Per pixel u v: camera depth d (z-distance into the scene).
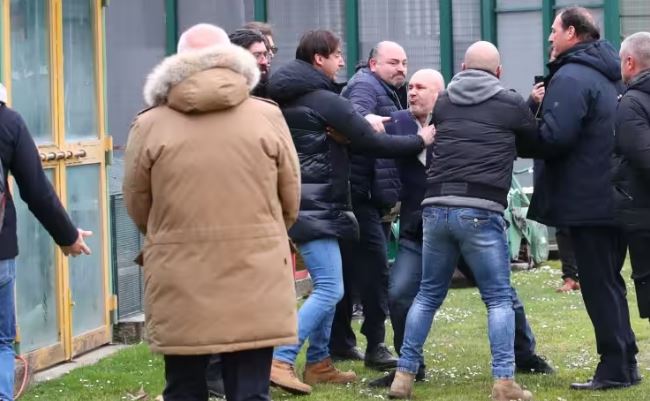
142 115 15.93
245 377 15.74
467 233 20.66
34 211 18.02
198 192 15.48
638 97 20.47
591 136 21.58
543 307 32.09
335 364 25.02
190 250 15.47
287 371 21.81
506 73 42.88
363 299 24.41
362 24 43.41
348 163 22.19
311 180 21.80
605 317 21.95
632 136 20.34
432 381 23.20
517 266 38.94
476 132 20.72
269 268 15.60
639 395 21.55
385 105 24.39
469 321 30.17
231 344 15.39
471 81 20.95
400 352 22.52
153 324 15.66
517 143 21.45
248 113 15.77
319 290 21.89
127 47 41.97
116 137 41.94
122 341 27.62
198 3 42.66
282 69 21.89
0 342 17.72
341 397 21.84
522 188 40.81
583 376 23.39
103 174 27.08
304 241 21.75
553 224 22.03
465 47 43.00
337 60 22.19
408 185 22.97
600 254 21.88
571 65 21.62
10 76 23.62
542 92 22.94
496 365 20.97
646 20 42.12
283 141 15.95
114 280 27.73
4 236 17.56
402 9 43.16
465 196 20.64
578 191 21.62
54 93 25.19
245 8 43.34
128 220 28.36
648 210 20.52
